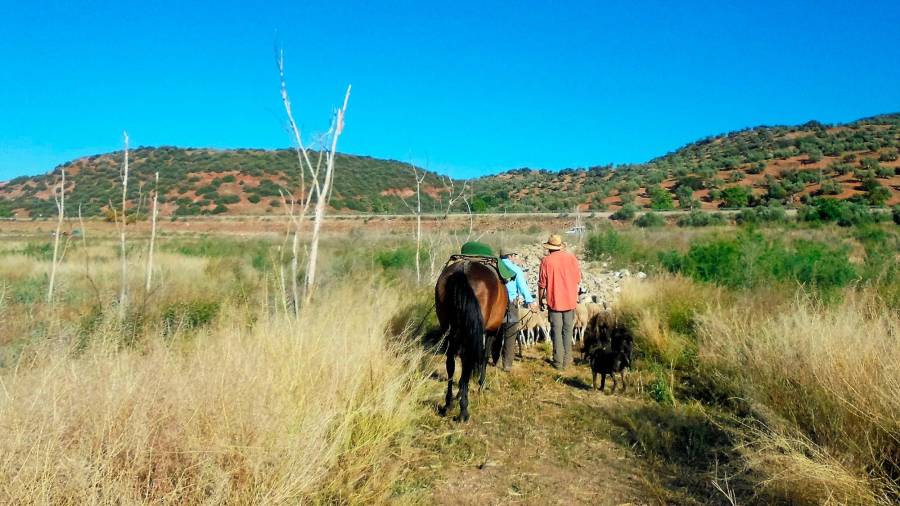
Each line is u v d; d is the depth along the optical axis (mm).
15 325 6785
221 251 25547
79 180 74688
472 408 6625
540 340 10633
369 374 5945
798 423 5195
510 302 8086
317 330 6141
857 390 4777
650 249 24688
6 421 3334
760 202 67062
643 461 5258
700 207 66500
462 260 7105
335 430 4883
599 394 7309
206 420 3820
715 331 7992
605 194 78938
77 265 16531
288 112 7398
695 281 12516
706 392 7195
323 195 7641
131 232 39688
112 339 5438
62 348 4781
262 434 3846
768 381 5977
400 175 90438
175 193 74812
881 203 57875
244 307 8039
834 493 4039
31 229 46656
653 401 6922
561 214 52812
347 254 21750
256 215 62406
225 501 3494
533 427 6090
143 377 4031
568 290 8609
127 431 3496
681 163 105375
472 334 5949
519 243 27891
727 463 5082
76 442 3441
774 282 11680
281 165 86875
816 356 5598
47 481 3031
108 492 3090
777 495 4395
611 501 4578
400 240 29000
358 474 4586
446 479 4895
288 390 4883
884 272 11297
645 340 9328
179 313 8578
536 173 119562
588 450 5531
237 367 4492
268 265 17109
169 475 3486
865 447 4445
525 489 4766
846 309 7352
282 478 3674
